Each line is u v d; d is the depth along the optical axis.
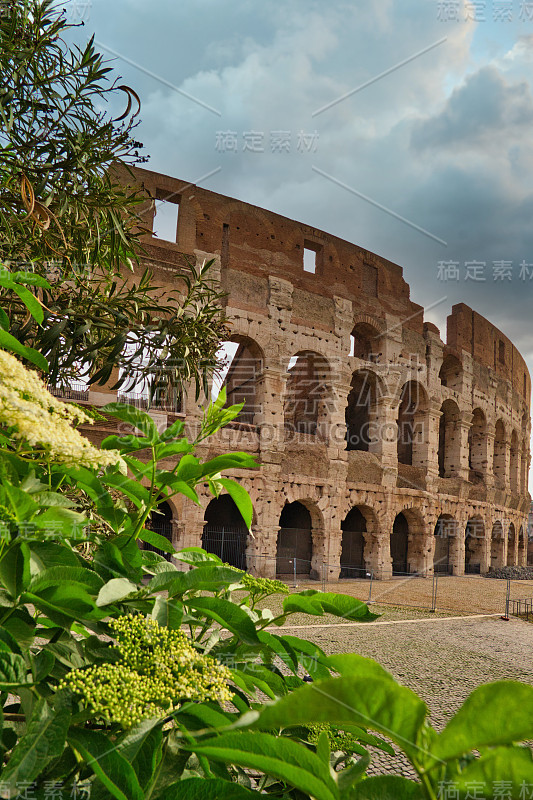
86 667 1.79
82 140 7.06
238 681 2.24
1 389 1.56
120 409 2.43
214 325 8.79
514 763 0.91
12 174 6.81
